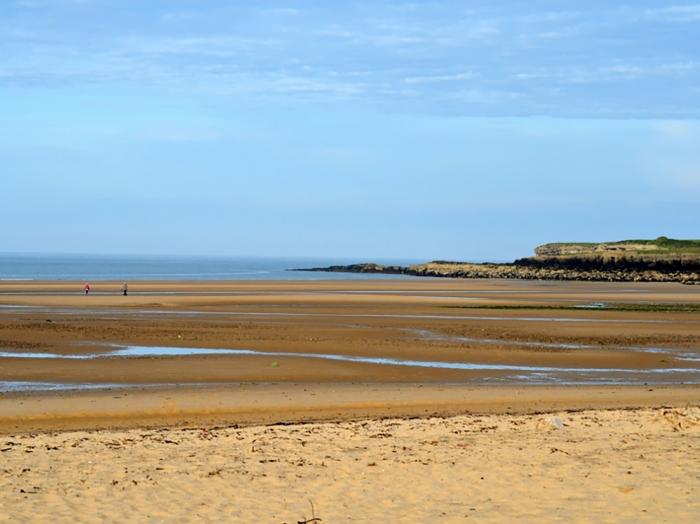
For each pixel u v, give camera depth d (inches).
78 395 832.9
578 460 531.5
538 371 1091.9
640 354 1286.9
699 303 2861.7
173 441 587.8
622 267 7317.9
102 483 466.9
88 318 1802.4
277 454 546.0
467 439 601.0
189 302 2452.0
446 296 3181.6
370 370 1056.2
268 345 1304.1
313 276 6264.8
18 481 468.1
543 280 6461.6
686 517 413.4
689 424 661.3
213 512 419.5
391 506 432.8
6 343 1278.3
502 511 424.5
